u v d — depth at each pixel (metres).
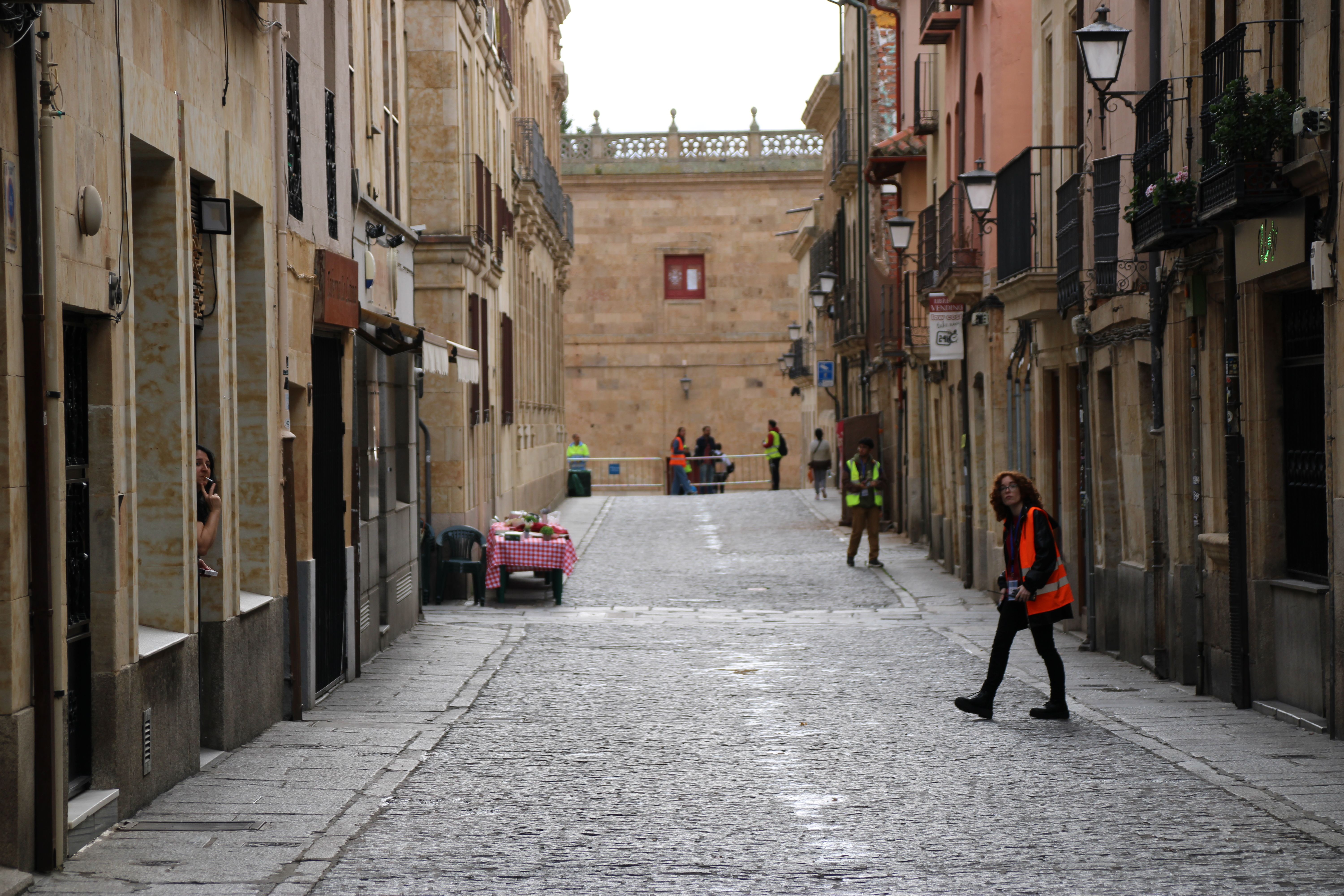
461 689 19.80
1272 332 17.41
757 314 90.88
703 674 21.28
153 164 13.39
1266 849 10.88
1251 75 17.19
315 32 19.50
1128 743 15.50
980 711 17.23
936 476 40.25
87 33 11.20
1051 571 17.05
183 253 13.62
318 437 19.20
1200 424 19.42
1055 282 26.67
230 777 13.77
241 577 16.77
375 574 23.33
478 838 11.49
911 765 14.38
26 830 10.10
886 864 10.59
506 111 44.72
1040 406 28.45
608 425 91.00
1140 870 10.33
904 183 46.72
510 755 15.09
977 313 32.19
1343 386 15.12
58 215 10.49
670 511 61.06
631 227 90.69
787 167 90.31
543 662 22.67
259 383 16.64
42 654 10.20
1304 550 17.11
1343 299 15.02
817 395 75.06
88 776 11.70
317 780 13.66
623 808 12.55
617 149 90.88
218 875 10.30
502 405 43.50
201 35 14.36
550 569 31.81
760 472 89.56
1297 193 16.02
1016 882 10.06
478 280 36.75
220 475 15.02
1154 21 20.78
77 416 11.40
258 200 16.36
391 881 10.20
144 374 13.52
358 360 22.19
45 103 10.27
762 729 16.55
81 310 11.12
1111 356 23.27
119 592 11.77
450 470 33.06
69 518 11.20
